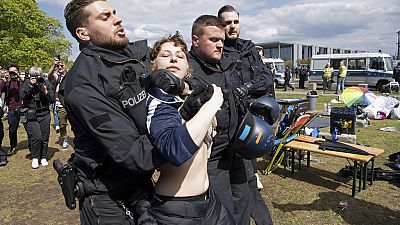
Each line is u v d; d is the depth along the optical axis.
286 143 4.95
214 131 2.00
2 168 5.82
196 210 1.67
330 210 3.89
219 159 2.49
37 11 19.22
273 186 4.64
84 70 1.51
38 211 4.09
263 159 5.71
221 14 3.13
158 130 1.44
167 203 1.66
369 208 3.92
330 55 22.80
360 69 21.38
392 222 3.58
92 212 1.59
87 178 1.60
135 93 1.49
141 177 1.69
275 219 3.71
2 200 4.43
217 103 1.50
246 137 2.35
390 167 5.27
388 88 17.86
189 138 1.39
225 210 1.83
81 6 1.56
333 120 6.36
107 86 1.46
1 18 17.62
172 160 1.41
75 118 1.56
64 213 4.04
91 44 1.59
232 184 2.72
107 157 1.55
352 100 6.81
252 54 3.20
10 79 6.61
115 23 1.59
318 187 4.57
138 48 2.11
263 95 2.90
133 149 1.45
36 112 5.73
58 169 1.66
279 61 26.69
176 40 1.84
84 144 1.59
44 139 5.89
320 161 5.68
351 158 4.23
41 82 5.68
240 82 2.73
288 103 5.05
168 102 1.54
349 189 4.49
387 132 7.86
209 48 2.42
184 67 1.84
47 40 20.77
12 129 6.67
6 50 17.77
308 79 24.44
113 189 1.59
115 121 1.45
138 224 1.56
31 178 5.28
